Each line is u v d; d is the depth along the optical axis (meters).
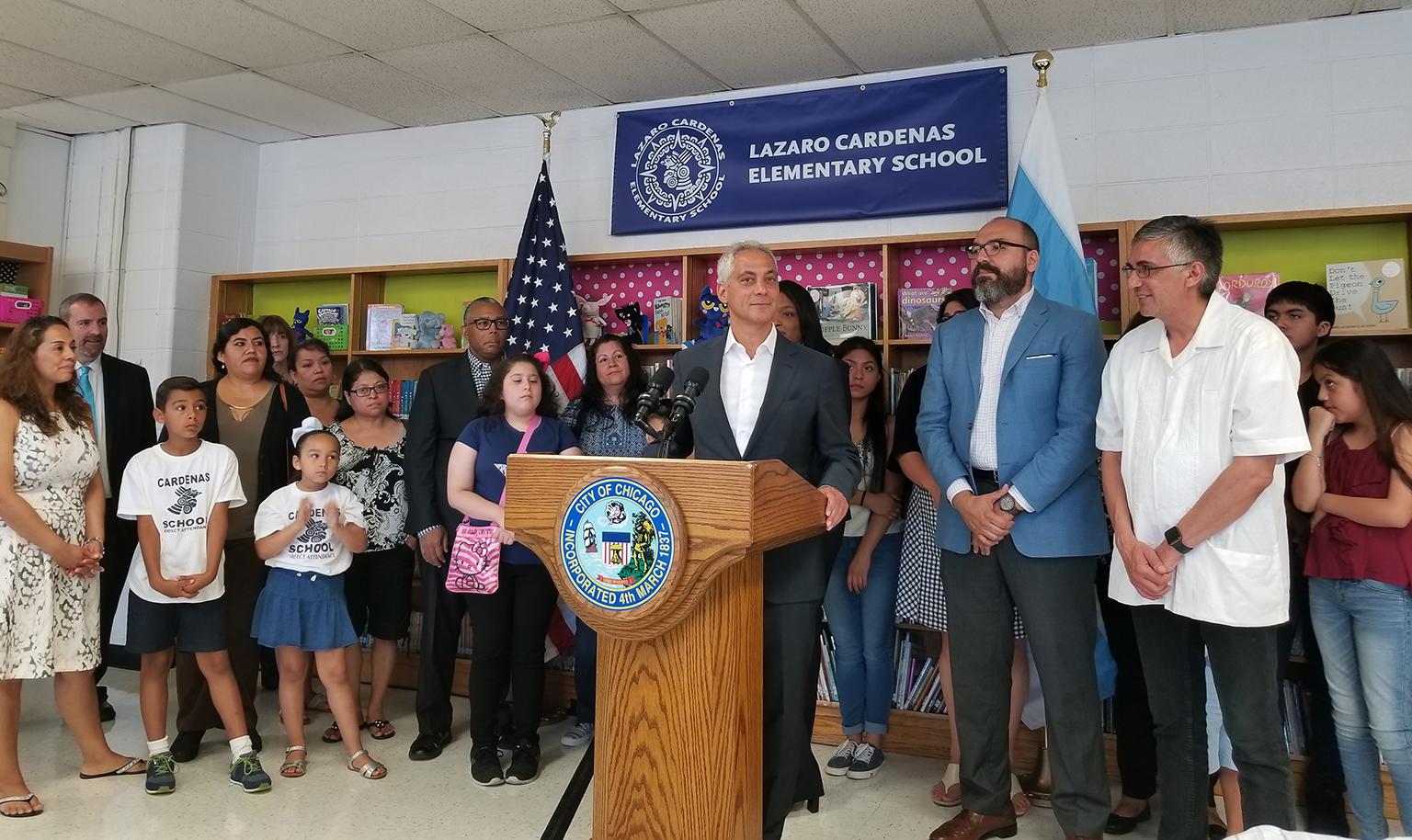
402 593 3.70
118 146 5.20
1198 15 3.54
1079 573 2.46
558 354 4.11
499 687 3.18
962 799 2.66
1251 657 2.08
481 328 3.62
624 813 1.67
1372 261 3.34
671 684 1.64
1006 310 2.62
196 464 3.15
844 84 4.23
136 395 3.82
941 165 4.04
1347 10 3.48
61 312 3.63
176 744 3.33
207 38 3.94
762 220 4.32
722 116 4.41
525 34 3.82
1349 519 2.46
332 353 4.88
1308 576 2.59
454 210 4.93
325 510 3.18
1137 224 3.52
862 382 3.34
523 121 4.81
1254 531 2.06
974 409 2.63
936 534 2.99
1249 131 3.62
